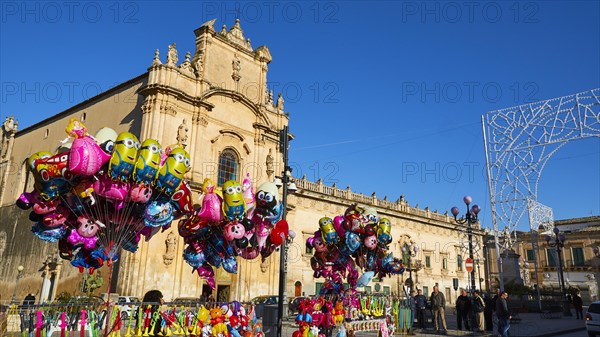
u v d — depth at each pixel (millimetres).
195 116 30203
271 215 13805
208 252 13328
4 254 36938
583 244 60156
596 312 19688
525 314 33469
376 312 18047
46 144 37781
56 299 25219
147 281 25828
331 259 17656
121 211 10797
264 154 34781
